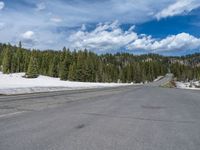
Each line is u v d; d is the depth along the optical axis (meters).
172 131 6.50
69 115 9.22
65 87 40.00
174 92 30.50
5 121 7.67
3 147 4.73
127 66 157.62
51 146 4.84
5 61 112.50
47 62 120.88
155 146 4.97
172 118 8.80
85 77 101.56
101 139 5.47
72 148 4.71
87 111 10.55
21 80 71.12
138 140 5.44
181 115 9.59
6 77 79.00
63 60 109.94
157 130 6.61
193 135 6.05
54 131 6.27
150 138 5.66
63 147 4.77
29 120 7.92
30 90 29.02
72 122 7.67
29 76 93.12
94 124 7.37
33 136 5.68
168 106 12.98
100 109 11.36
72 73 99.12
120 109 11.43
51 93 25.33
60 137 5.61
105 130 6.49
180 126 7.25
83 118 8.53
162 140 5.48
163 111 10.81
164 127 7.05
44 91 30.67
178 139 5.61
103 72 126.31
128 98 19.11
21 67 125.38
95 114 9.59
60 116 8.92
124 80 146.12
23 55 127.88
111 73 138.25
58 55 121.00
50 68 111.44
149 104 14.04
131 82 152.00
